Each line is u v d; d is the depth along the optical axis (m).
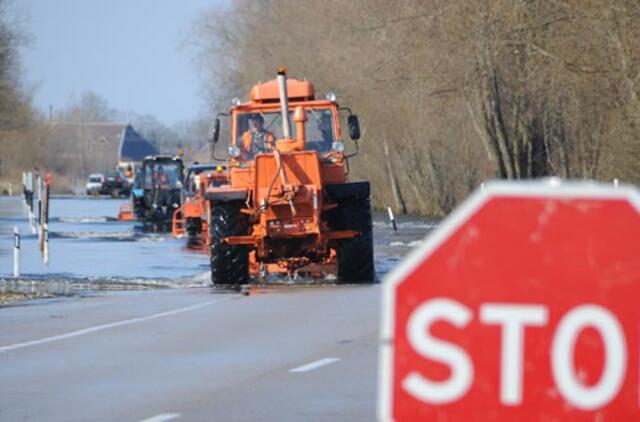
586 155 135.00
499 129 134.25
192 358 35.59
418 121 147.50
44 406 28.06
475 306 10.80
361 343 38.03
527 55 125.06
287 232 60.03
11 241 113.19
